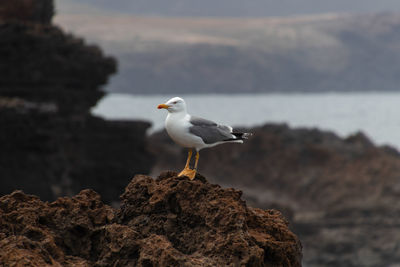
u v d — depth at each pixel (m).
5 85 37.31
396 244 48.19
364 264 46.88
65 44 40.97
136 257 8.23
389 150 75.81
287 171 73.31
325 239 49.84
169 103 9.73
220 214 8.36
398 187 59.19
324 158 72.06
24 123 33.72
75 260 8.38
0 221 8.46
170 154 82.12
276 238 9.04
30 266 7.38
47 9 45.66
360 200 60.03
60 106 39.97
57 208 9.03
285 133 82.25
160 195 8.91
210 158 80.75
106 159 45.44
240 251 7.95
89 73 42.97
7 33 36.78
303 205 66.69
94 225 9.14
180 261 7.73
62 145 38.81
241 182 76.00
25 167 34.00
